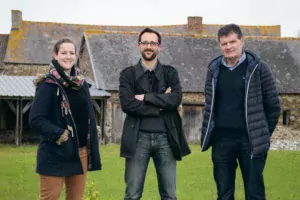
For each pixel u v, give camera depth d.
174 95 5.58
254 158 5.59
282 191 11.02
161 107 5.52
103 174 12.95
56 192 5.08
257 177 5.61
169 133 5.59
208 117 5.80
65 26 39.28
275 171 14.42
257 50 29.78
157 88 5.72
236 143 5.68
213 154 5.88
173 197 5.67
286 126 27.36
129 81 5.70
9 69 34.72
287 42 30.62
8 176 12.31
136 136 5.54
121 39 28.97
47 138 4.90
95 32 29.02
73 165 5.07
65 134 4.91
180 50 29.23
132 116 5.64
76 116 5.11
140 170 5.60
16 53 35.31
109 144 24.81
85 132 5.21
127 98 5.55
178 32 39.72
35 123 4.90
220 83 5.74
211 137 5.89
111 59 27.33
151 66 5.73
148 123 5.57
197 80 27.19
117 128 25.55
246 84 5.53
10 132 26.61
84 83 5.29
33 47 36.19
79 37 38.88
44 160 4.99
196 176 13.02
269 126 5.70
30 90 23.11
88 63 28.25
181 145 5.69
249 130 5.47
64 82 4.98
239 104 5.62
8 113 26.62
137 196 5.65
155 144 5.57
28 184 11.13
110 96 24.44
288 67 28.69
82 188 5.30
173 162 5.66
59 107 5.02
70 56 5.07
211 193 10.52
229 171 5.81
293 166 15.74
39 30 37.88
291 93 27.22
